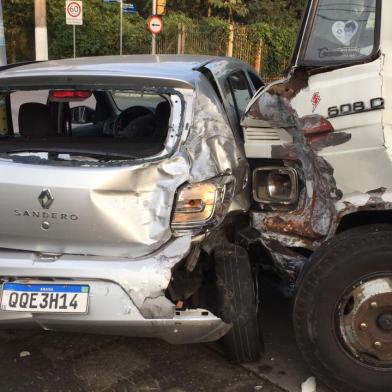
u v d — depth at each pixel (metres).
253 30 22.97
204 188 2.85
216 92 3.29
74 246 2.89
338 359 2.87
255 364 3.39
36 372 3.32
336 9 2.82
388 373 2.86
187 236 2.83
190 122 2.93
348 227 3.06
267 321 3.89
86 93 3.09
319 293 2.83
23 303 2.84
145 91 2.98
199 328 2.81
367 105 2.72
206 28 23.17
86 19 23.64
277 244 3.10
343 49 2.81
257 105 3.02
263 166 3.10
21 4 23.78
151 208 2.82
